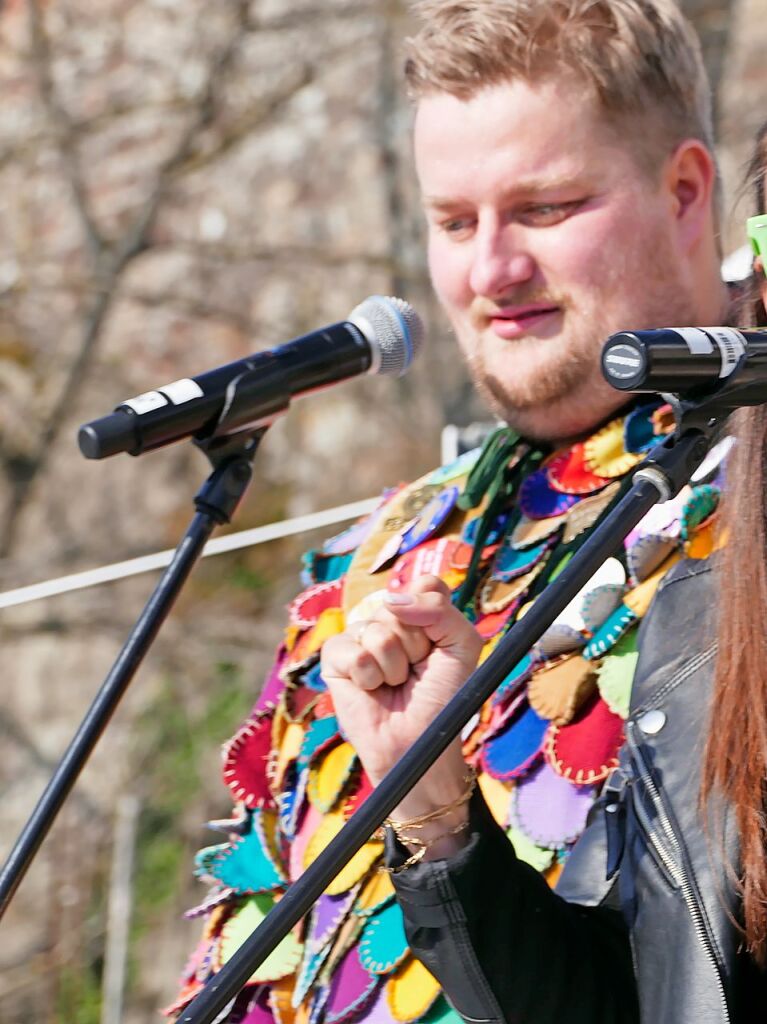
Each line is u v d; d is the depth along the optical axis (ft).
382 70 75.20
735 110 64.95
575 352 21.56
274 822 23.08
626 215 21.43
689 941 16.55
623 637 20.25
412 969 20.59
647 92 21.61
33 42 78.23
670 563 20.39
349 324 21.31
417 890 17.67
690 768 17.20
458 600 22.04
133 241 75.87
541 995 17.61
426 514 23.52
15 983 60.70
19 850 18.66
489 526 22.48
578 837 19.76
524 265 21.50
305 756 22.44
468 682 15.75
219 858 23.34
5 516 73.92
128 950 59.93
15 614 71.92
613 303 21.45
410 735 18.06
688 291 21.95
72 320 75.87
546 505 21.97
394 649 18.21
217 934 23.17
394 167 74.18
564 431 22.20
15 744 70.03
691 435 15.57
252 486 71.41
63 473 74.08
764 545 16.76
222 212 75.41
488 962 17.56
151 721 67.21
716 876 16.51
